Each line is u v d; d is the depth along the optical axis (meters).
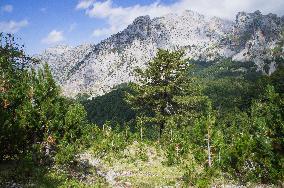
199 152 37.97
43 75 30.83
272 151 26.80
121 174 34.84
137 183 31.14
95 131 53.56
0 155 27.09
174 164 41.59
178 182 32.03
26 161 26.23
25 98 29.11
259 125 27.44
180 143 45.75
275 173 26.53
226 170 32.06
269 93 26.88
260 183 28.12
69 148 29.72
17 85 29.38
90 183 28.72
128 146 52.62
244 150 29.80
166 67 56.28
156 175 35.47
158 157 47.06
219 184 29.83
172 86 55.47
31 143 29.33
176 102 57.94
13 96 28.22
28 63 52.72
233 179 30.70
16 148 27.44
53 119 29.56
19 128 27.09
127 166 39.44
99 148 44.31
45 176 26.44
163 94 58.28
